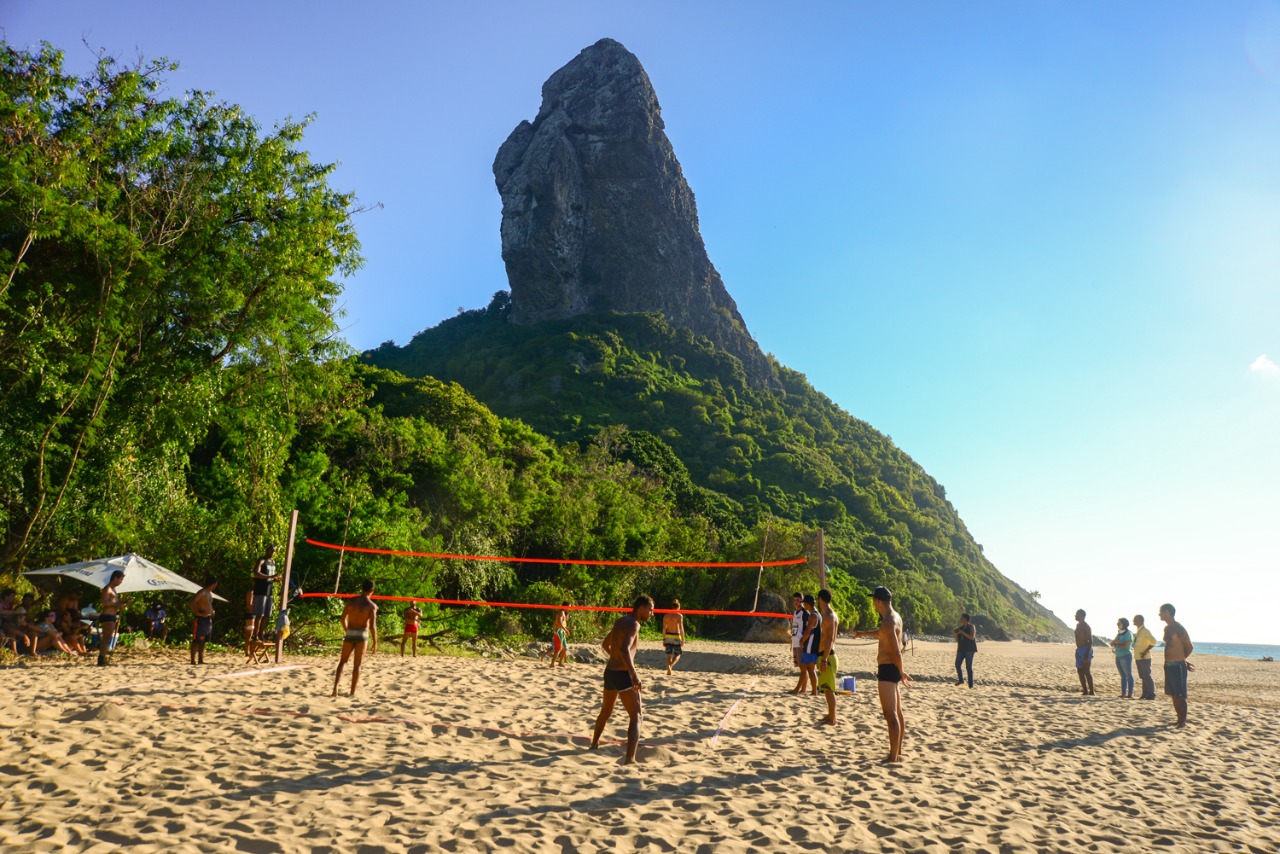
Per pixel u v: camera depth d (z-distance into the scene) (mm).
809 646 10281
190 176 13859
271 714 6945
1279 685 20219
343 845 3777
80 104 12953
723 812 4715
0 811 4039
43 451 12086
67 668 10070
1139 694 15461
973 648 14773
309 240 15047
